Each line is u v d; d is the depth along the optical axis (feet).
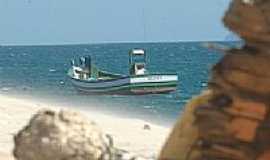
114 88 522.06
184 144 30.89
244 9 27.30
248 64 27.48
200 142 29.32
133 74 525.34
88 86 538.88
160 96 521.24
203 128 28.78
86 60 577.84
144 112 469.16
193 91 655.35
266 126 27.17
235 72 27.84
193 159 29.66
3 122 254.27
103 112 456.04
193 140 30.50
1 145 186.91
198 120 29.14
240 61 27.71
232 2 28.02
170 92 522.06
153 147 208.54
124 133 254.06
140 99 517.96
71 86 592.19
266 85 27.20
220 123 28.07
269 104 27.25
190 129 30.83
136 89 513.45
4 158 143.43
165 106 497.87
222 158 28.04
